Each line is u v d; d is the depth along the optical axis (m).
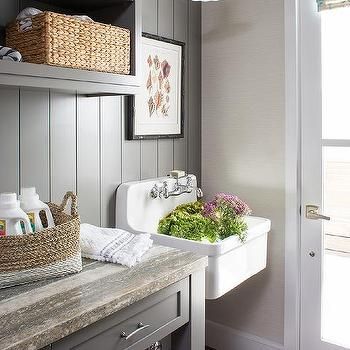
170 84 2.23
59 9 1.69
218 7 2.37
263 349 2.33
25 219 1.32
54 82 1.34
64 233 1.31
